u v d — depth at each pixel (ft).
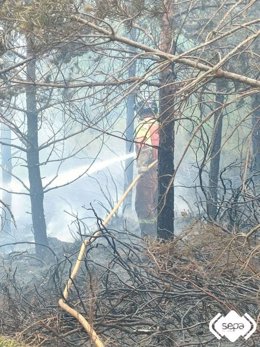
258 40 52.60
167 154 50.29
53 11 38.14
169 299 36.81
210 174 63.52
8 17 38.47
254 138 65.62
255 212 45.83
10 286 51.90
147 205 63.77
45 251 67.10
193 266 36.96
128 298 38.37
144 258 49.37
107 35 39.93
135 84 40.34
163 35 45.91
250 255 33.60
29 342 34.37
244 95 36.35
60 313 36.52
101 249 59.47
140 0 40.34
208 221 42.96
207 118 36.01
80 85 46.21
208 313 35.32
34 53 41.45
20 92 53.06
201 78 35.19
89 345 34.86
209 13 54.80
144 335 35.50
